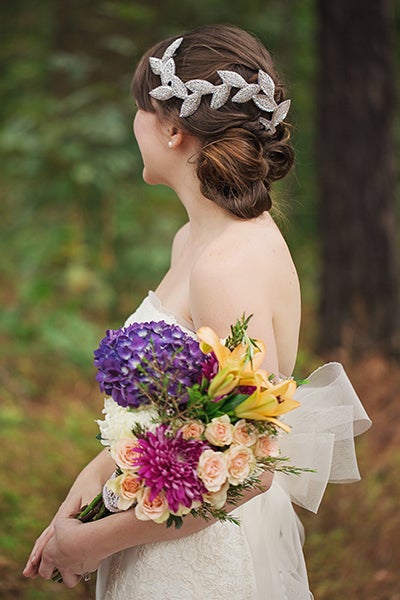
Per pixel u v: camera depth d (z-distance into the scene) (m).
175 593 2.26
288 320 2.29
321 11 6.88
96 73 8.07
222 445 1.96
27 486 4.67
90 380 6.64
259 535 2.40
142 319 2.42
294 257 9.00
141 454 1.98
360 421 2.45
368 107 6.82
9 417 5.62
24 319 7.32
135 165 8.00
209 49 2.33
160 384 2.00
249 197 2.29
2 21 8.53
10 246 8.52
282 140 2.41
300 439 2.39
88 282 7.70
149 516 1.97
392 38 6.91
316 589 3.93
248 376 1.98
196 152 2.36
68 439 5.40
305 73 9.05
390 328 6.86
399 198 8.29
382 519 4.29
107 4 7.95
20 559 4.07
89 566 2.25
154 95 2.34
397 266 6.96
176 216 9.10
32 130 7.75
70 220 8.09
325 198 6.98
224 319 2.15
